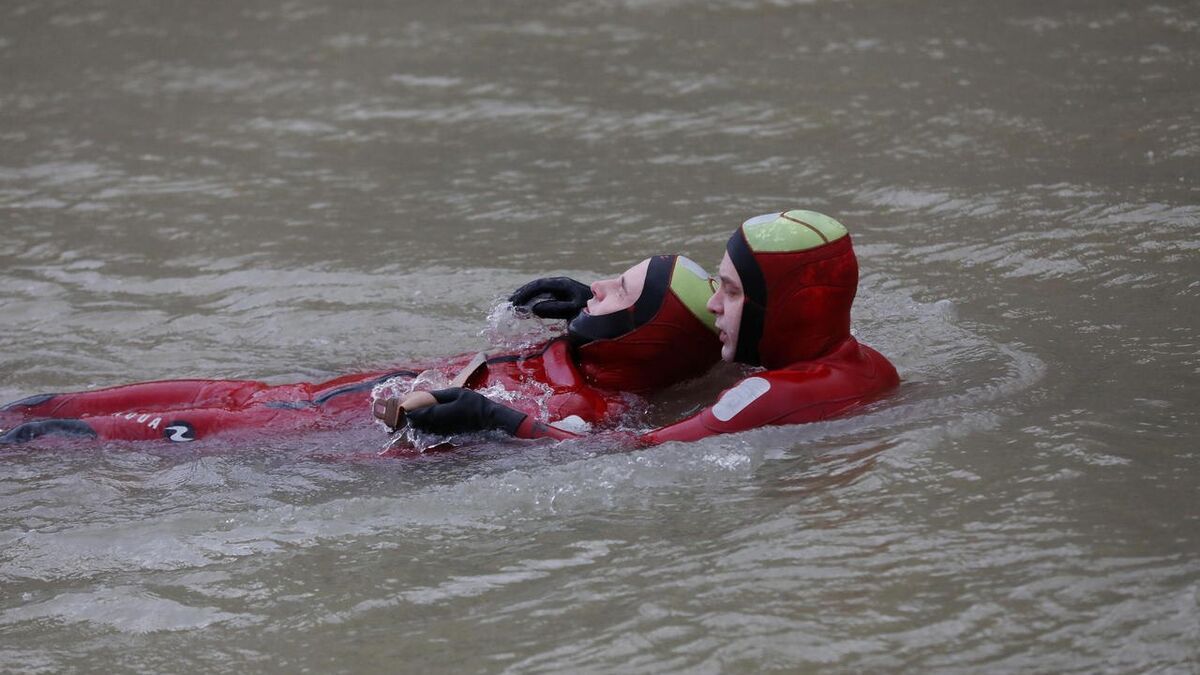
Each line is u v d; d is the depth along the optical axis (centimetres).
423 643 1346
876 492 1582
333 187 3441
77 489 1764
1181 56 4003
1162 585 1321
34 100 4388
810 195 3094
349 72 4547
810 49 4422
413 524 1622
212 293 2691
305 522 1645
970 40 4378
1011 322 2194
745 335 1834
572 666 1280
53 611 1467
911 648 1261
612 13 5075
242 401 1978
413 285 2661
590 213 3098
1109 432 1695
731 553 1469
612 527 1566
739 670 1251
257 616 1430
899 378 1936
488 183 3388
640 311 1939
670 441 1752
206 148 3834
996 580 1361
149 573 1543
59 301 2661
